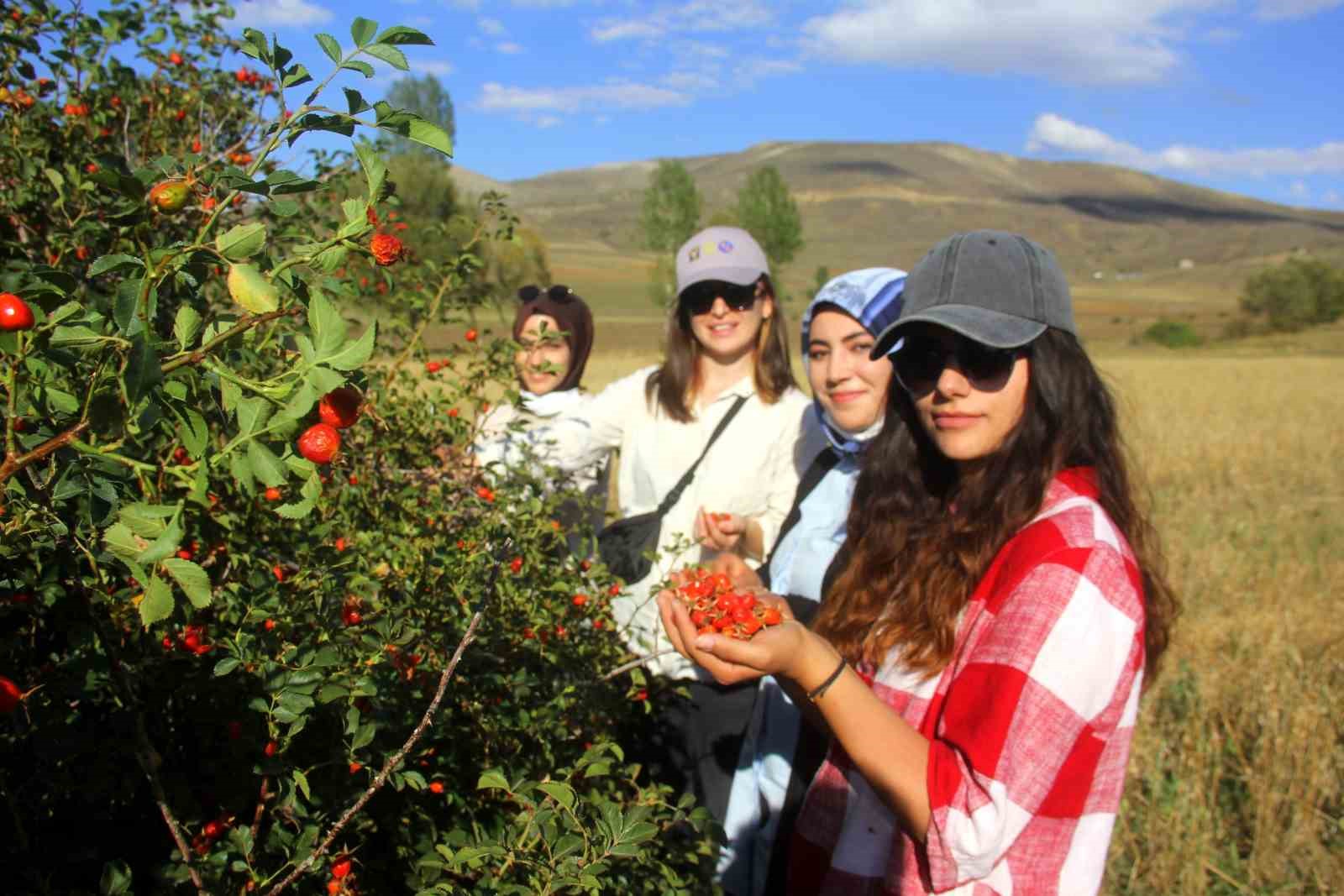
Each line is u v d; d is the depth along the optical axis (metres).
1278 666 5.16
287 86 0.95
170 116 2.39
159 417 0.93
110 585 1.44
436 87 48.41
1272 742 4.36
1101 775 1.59
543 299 3.45
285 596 1.60
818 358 2.79
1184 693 4.96
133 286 0.90
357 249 0.97
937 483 1.98
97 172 0.89
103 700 1.46
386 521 2.08
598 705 2.08
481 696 1.82
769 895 2.45
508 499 2.22
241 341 1.00
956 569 1.74
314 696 1.40
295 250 1.01
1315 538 8.86
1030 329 1.71
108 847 1.51
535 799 1.67
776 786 2.50
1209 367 40.72
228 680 1.48
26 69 2.03
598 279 110.38
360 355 0.91
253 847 1.43
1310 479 12.46
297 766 1.54
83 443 0.97
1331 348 70.69
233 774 1.48
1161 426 16.75
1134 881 3.65
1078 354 1.75
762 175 44.03
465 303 2.53
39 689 1.36
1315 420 18.14
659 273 42.28
